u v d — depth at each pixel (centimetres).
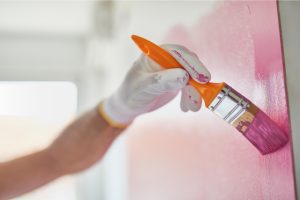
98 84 224
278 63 44
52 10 182
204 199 67
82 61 218
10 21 194
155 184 102
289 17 45
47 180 87
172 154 86
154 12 104
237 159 54
